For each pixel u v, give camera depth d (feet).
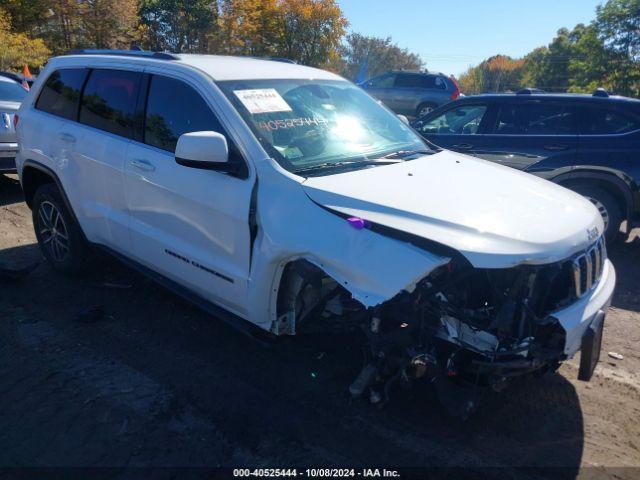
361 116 13.03
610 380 11.66
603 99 19.65
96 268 15.94
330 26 129.59
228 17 123.44
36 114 15.51
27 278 15.79
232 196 10.29
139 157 12.18
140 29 110.93
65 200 14.56
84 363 11.59
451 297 9.14
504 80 277.44
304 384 11.06
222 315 11.40
